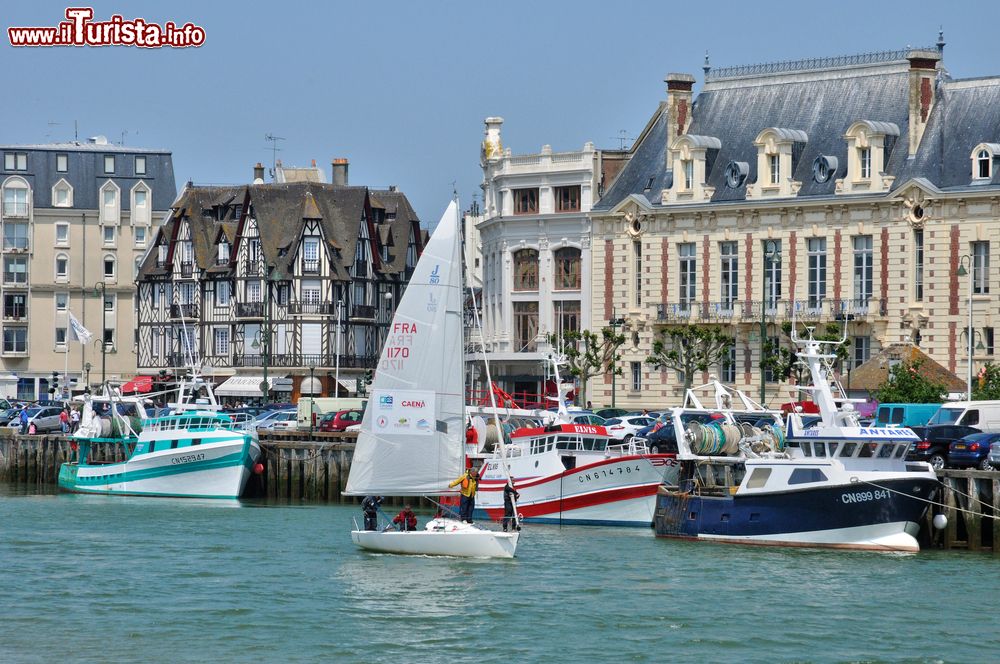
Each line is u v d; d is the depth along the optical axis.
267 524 98.56
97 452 127.31
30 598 73.94
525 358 158.25
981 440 91.62
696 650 64.44
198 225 188.12
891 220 136.50
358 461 83.88
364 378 169.12
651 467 94.69
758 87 148.38
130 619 69.88
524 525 96.44
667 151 149.88
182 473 116.56
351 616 69.94
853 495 83.31
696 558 82.50
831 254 139.38
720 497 88.06
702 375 146.50
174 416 117.94
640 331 149.62
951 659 63.28
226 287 183.75
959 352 133.50
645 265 149.38
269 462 118.56
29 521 100.25
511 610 70.81
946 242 133.88
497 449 100.56
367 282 186.00
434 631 67.44
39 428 148.12
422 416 83.12
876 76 142.25
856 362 138.62
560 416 103.94
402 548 83.88
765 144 142.88
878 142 137.50
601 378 152.75
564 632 67.12
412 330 83.19
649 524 94.69
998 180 132.25
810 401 117.06
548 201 157.62
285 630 67.81
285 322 179.38
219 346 183.88
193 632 67.50
